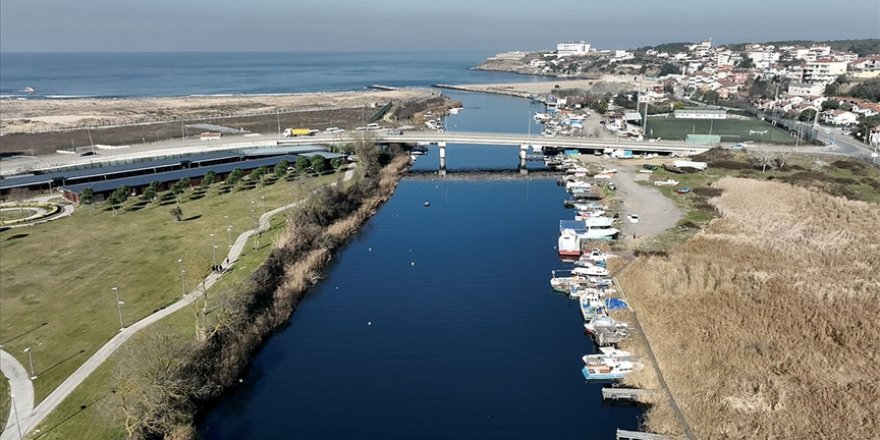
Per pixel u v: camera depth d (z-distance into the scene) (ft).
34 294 291.17
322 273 356.18
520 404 228.84
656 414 212.02
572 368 253.24
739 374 222.69
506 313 305.32
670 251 357.20
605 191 510.17
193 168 550.36
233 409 226.99
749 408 204.23
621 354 249.96
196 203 455.63
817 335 245.65
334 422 219.61
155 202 455.63
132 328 254.68
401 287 338.34
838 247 338.13
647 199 483.51
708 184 520.42
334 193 448.65
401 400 232.53
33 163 546.67
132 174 525.34
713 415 203.92
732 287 291.99
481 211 491.72
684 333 255.50
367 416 223.10
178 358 214.48
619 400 225.97
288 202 452.35
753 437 190.80
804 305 269.44
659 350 248.32
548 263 374.02
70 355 233.55
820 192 458.09
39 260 336.90
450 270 363.35
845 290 278.67
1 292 293.23
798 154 599.16
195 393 211.20
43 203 453.99
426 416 222.69
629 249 370.12
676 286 299.17
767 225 386.32
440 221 465.06
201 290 291.58
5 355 234.17
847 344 238.07
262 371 252.21
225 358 240.73
